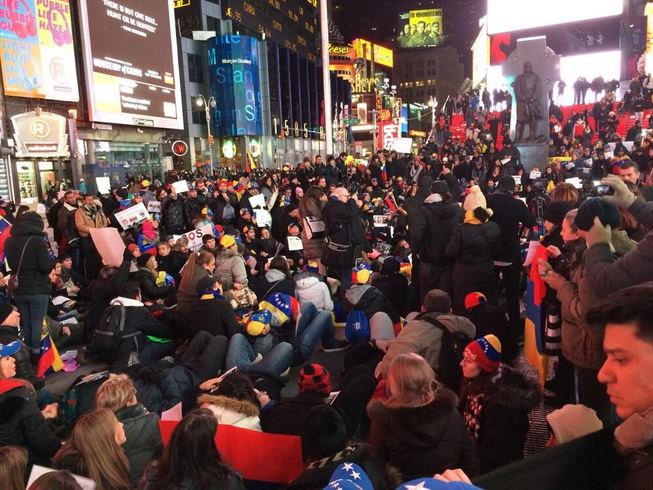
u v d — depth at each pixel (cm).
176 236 961
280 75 5956
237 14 5938
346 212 716
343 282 733
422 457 244
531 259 455
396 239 983
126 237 925
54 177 2280
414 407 247
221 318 551
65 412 423
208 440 238
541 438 303
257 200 1106
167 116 3328
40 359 574
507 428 277
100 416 272
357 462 208
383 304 549
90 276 944
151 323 561
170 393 442
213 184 1580
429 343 371
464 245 530
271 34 7156
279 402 400
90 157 2731
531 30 4891
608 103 2878
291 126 6150
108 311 555
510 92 3353
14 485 241
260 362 489
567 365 385
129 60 2897
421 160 1995
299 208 816
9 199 1978
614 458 96
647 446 88
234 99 5034
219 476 236
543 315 423
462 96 3938
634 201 264
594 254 228
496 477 98
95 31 2594
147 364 511
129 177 2308
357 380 383
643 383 86
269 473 313
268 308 607
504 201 572
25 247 568
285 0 7738
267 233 1030
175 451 235
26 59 2077
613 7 4341
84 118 2562
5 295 657
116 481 269
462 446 251
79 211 952
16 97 2066
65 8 2302
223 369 507
